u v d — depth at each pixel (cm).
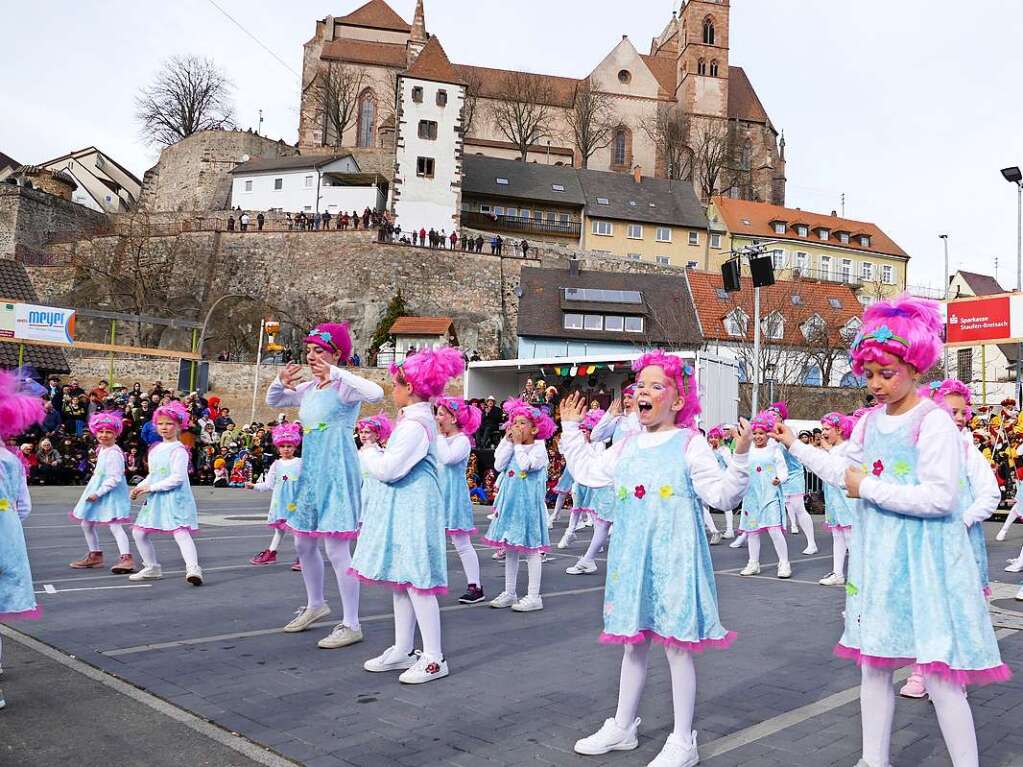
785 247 6625
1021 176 3122
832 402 3734
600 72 7788
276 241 5175
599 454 434
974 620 336
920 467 345
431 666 507
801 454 384
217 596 766
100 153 7831
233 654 555
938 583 338
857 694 492
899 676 553
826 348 4125
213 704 446
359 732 409
